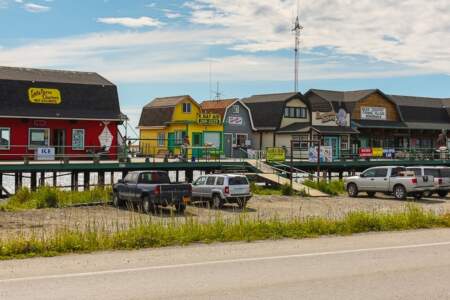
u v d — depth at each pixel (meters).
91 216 22.22
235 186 26.23
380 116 68.44
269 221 16.83
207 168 40.06
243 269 10.45
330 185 37.00
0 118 39.25
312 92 68.06
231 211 25.09
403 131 69.81
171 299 8.25
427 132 72.56
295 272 10.20
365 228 16.53
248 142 60.50
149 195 23.66
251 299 8.27
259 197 31.34
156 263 11.02
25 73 42.53
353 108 66.00
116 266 10.70
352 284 9.26
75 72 46.00
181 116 56.91
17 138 39.78
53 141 41.00
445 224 17.89
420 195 32.47
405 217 18.03
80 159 41.44
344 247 13.18
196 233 14.39
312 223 16.12
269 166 41.06
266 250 12.69
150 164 37.56
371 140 67.00
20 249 12.21
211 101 64.00
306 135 58.75
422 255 12.07
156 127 57.53
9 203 26.59
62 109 41.38
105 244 13.00
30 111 40.03
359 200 31.56
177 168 38.66
